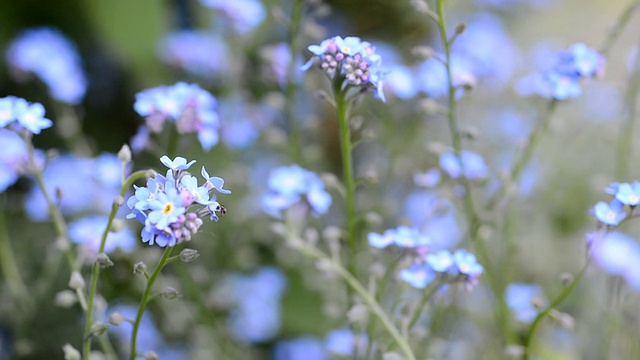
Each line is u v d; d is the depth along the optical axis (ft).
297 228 1.60
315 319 2.03
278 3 2.48
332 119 2.46
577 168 2.14
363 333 1.58
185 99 1.57
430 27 2.59
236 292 1.95
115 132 2.56
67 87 1.97
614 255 1.57
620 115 1.89
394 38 2.62
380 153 2.10
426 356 1.59
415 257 1.47
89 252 1.60
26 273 1.92
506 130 2.15
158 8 2.45
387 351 1.51
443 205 1.63
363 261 1.77
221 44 2.24
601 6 2.84
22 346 1.70
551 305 1.44
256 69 2.45
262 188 2.08
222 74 2.23
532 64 2.46
